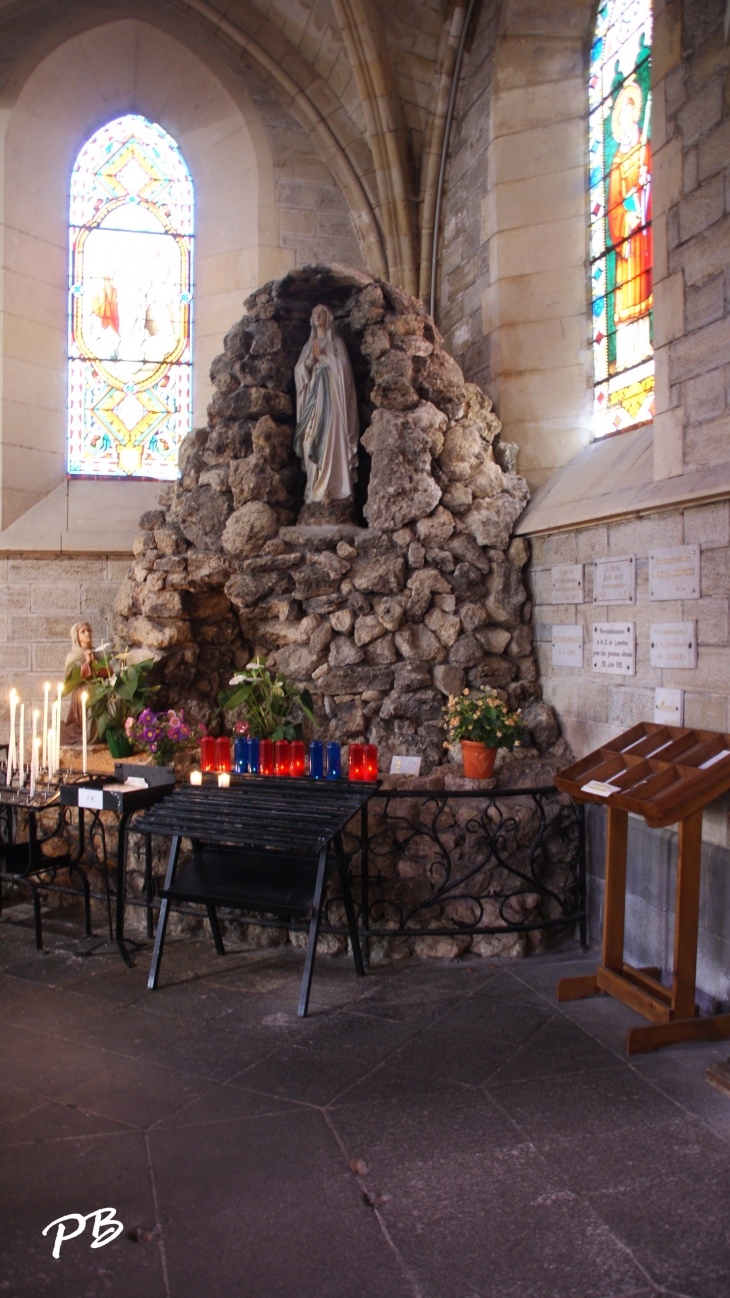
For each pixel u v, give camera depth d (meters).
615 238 6.11
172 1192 2.81
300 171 7.99
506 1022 4.04
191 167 8.12
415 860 4.98
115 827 5.51
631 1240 2.59
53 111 7.72
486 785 5.18
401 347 6.10
